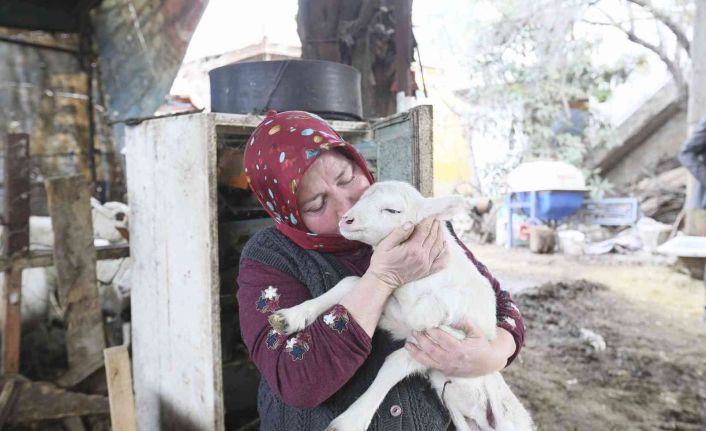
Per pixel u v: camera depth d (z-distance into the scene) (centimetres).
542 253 834
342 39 370
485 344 145
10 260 290
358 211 143
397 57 365
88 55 519
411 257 132
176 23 538
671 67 941
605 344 454
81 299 297
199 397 238
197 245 230
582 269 712
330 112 257
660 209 905
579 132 1007
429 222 140
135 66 536
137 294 289
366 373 146
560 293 600
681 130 971
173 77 552
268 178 149
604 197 989
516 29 1012
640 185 980
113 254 309
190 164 230
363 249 159
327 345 126
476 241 967
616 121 1005
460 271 156
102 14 515
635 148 1018
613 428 324
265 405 154
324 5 369
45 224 392
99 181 527
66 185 291
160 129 251
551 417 338
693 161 532
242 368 294
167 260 256
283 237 156
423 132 212
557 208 848
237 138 276
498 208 973
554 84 989
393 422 144
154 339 275
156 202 261
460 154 1212
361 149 260
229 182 272
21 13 480
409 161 219
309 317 135
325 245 152
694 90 679
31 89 496
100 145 532
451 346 140
